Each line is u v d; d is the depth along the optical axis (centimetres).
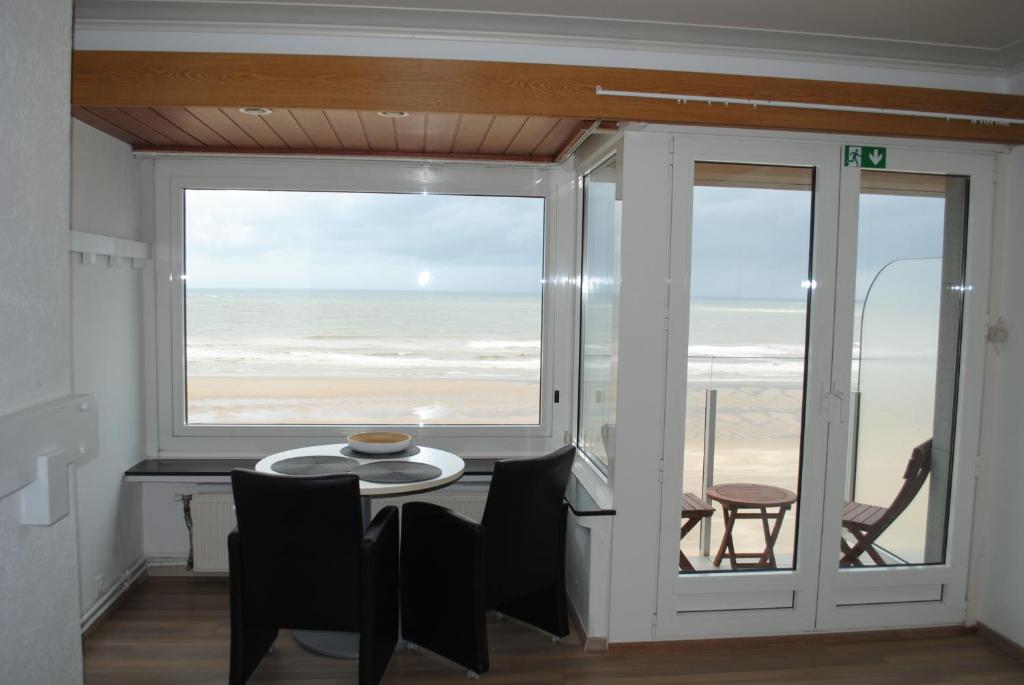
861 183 280
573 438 349
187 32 253
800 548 285
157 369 339
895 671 269
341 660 268
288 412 352
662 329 270
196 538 325
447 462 284
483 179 345
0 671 58
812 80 254
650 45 266
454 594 251
